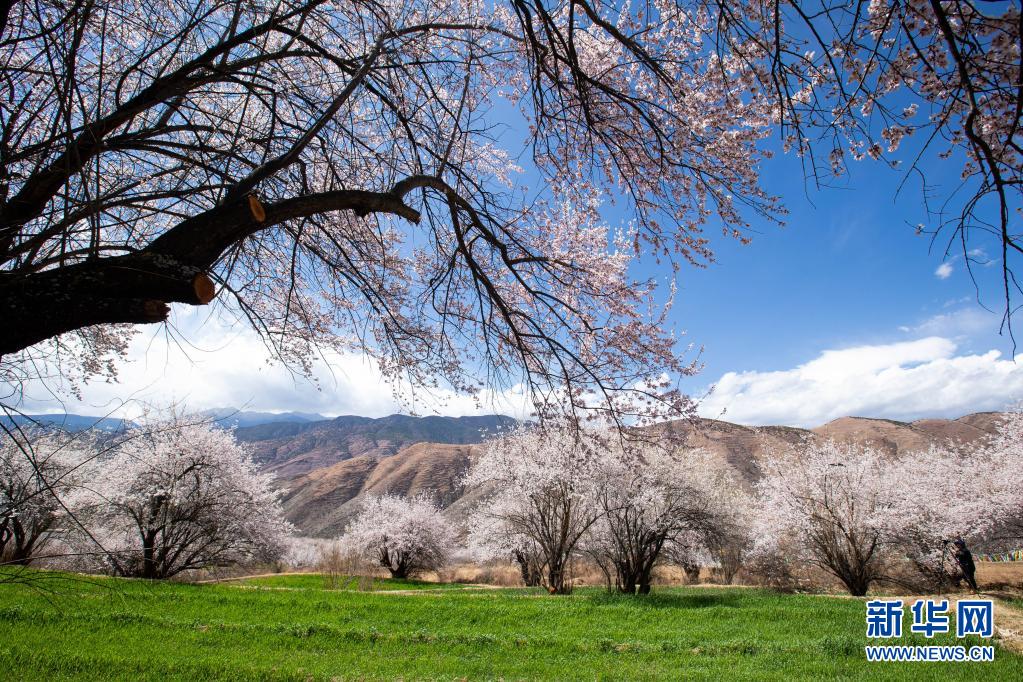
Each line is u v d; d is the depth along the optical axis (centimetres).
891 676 809
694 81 512
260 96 450
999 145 325
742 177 525
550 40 448
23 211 322
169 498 2052
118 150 413
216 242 321
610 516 2084
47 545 1708
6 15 276
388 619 1229
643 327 643
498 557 3291
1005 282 244
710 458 2897
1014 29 281
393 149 614
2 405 266
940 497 2142
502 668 873
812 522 2266
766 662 914
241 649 913
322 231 608
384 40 494
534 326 548
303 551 4112
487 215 570
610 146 552
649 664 912
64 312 273
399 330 637
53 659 755
